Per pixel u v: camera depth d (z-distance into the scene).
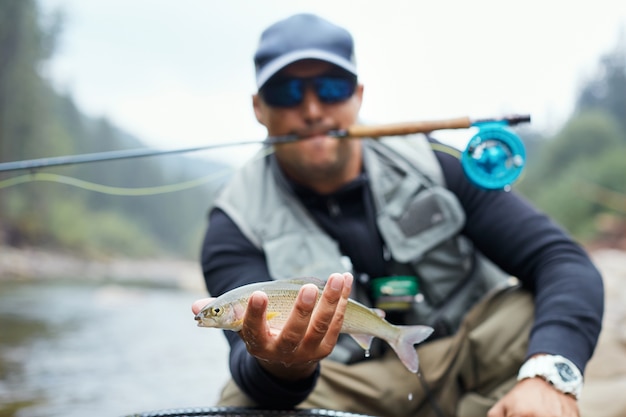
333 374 2.70
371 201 2.84
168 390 4.31
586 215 38.28
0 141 35.84
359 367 2.75
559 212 39.75
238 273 2.71
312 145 2.74
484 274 2.91
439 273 2.83
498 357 2.68
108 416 3.61
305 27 2.82
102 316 8.57
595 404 3.10
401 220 2.80
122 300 11.38
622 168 38.47
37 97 38.38
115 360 5.29
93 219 51.91
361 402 2.70
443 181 2.86
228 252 2.75
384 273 2.82
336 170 2.80
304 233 2.77
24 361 5.00
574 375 2.26
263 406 2.33
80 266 27.09
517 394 2.26
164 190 3.21
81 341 6.19
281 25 2.87
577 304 2.43
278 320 1.93
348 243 2.80
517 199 2.81
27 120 37.31
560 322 2.39
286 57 2.72
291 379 2.22
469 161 2.65
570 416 2.21
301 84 2.74
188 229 82.06
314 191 2.83
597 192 38.34
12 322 7.26
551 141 53.81
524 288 2.78
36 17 38.16
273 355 1.91
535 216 2.74
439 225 2.79
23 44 36.84
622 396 3.12
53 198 40.28
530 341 2.42
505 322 2.70
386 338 2.09
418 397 2.72
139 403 3.91
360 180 2.84
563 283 2.51
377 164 2.88
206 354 5.89
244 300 1.86
